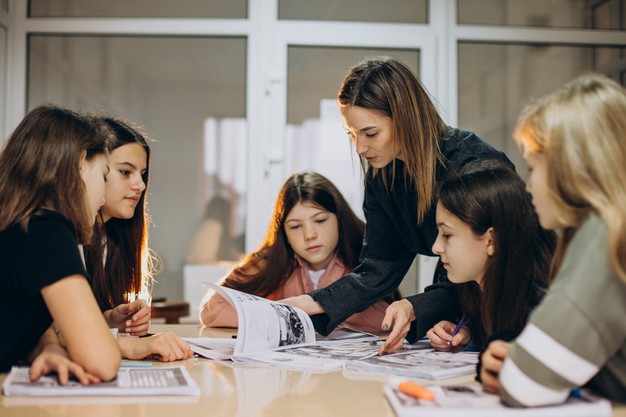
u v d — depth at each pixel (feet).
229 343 4.50
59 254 3.11
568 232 2.61
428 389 2.72
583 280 2.35
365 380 3.18
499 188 3.55
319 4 10.32
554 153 2.48
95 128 3.63
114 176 5.21
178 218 10.07
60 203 3.38
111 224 5.51
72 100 10.15
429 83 10.27
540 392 2.35
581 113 2.46
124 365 3.49
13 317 3.22
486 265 3.65
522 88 10.48
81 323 3.01
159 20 10.09
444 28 10.32
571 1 10.57
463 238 3.64
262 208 10.08
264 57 10.12
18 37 10.07
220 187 10.13
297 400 2.76
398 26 10.26
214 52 10.19
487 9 10.49
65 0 10.18
